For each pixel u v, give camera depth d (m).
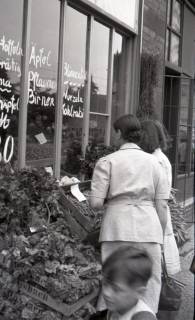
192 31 11.55
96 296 3.96
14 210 3.92
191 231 9.16
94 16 6.68
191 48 11.52
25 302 3.65
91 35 6.66
